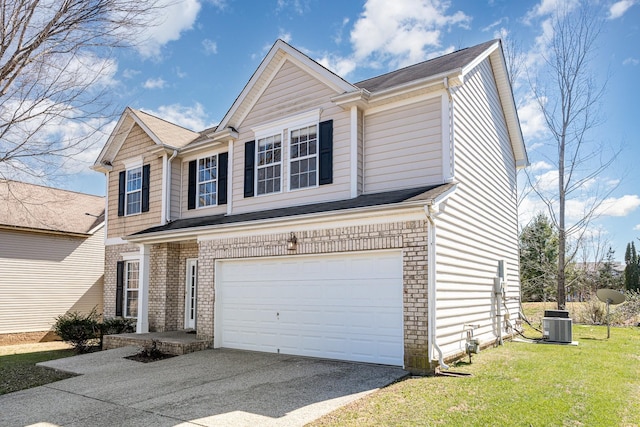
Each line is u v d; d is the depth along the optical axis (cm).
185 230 1206
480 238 1100
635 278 3375
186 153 1470
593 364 890
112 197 1688
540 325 1638
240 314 1113
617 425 528
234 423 557
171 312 1412
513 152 1532
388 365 845
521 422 531
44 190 1933
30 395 754
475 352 927
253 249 1076
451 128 931
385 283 866
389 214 845
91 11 728
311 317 973
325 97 1097
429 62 1260
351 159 1028
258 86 1236
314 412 585
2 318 1727
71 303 1959
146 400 683
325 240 943
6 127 737
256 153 1229
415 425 525
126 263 1598
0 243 1753
